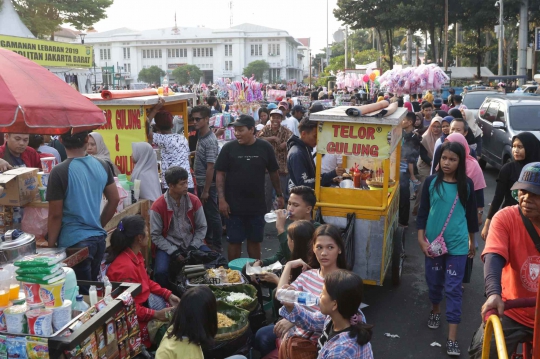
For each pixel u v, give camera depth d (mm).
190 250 5527
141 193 6195
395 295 5996
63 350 2795
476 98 17859
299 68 143500
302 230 3967
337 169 6320
